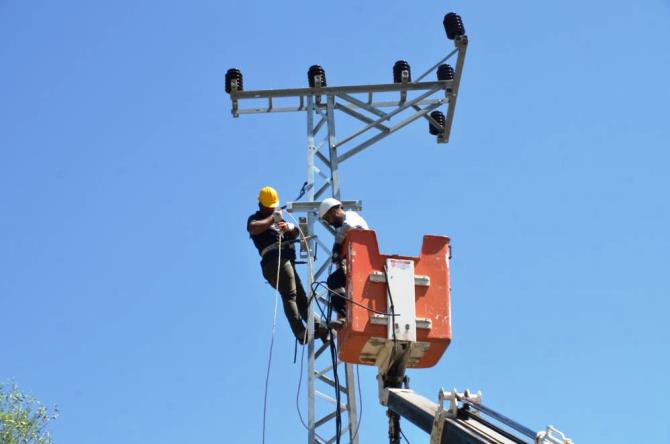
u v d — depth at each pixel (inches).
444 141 580.7
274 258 460.8
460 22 554.9
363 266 380.8
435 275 386.6
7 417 693.3
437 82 553.0
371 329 372.8
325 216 430.3
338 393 425.4
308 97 542.3
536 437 294.2
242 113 553.9
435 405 365.4
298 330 454.6
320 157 528.7
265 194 474.0
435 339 377.4
